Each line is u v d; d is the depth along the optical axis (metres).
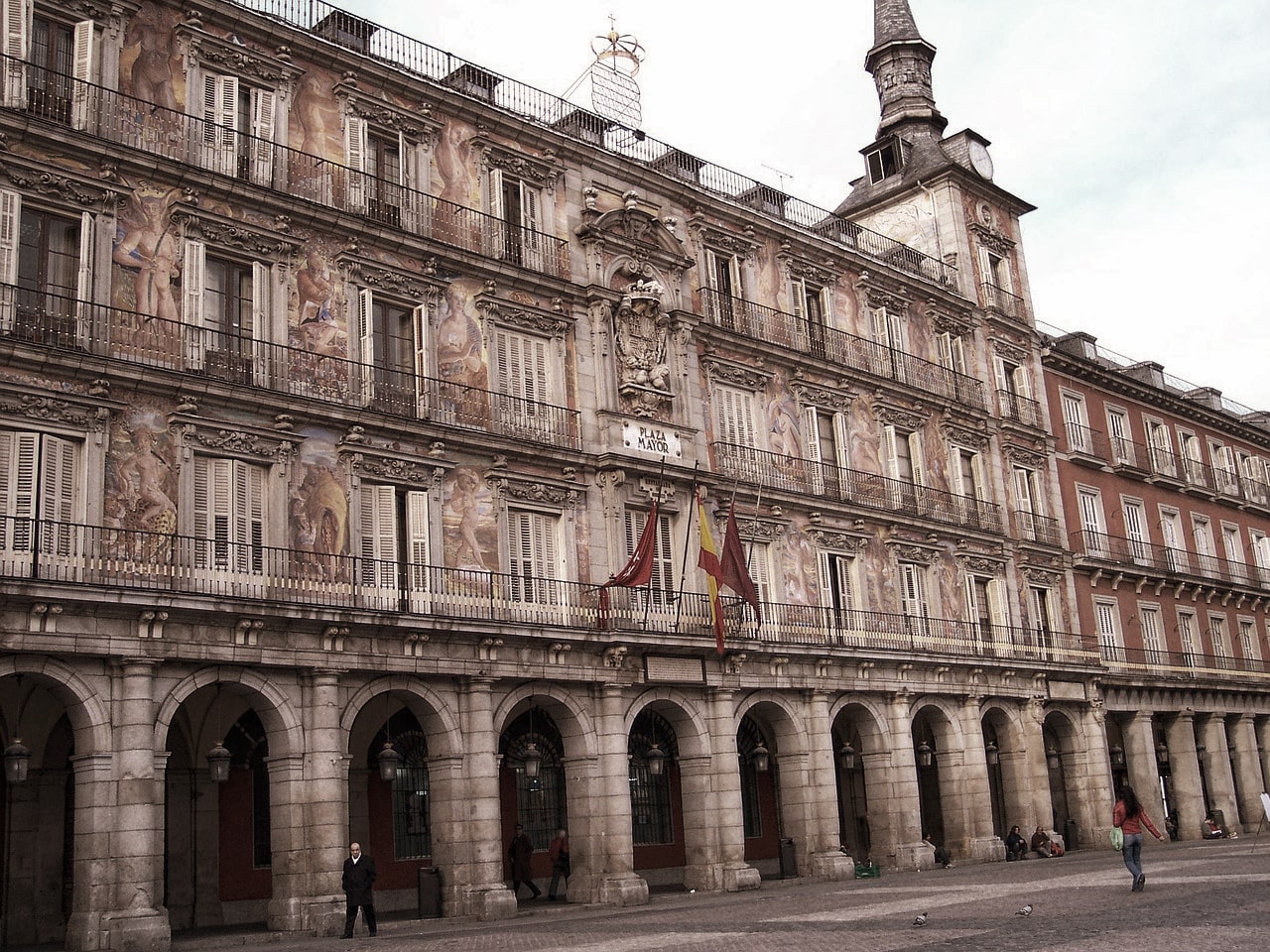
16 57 26.41
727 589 37.44
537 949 19.94
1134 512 57.47
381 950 21.41
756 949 17.61
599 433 35.31
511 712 34.06
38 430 24.98
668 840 38.97
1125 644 53.66
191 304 27.84
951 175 52.22
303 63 31.81
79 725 24.23
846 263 45.91
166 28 29.28
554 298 35.50
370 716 32.62
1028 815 45.59
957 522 46.38
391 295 31.86
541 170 36.56
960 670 43.81
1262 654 63.00
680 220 40.38
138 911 23.78
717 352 39.78
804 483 41.19
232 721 30.52
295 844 26.47
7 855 26.95
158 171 27.78
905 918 21.14
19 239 25.80
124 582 25.17
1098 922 18.27
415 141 33.75
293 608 26.70
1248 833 56.88
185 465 26.88
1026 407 52.28
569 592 33.41
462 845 29.33
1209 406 66.81
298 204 30.00
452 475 31.80
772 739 41.78
